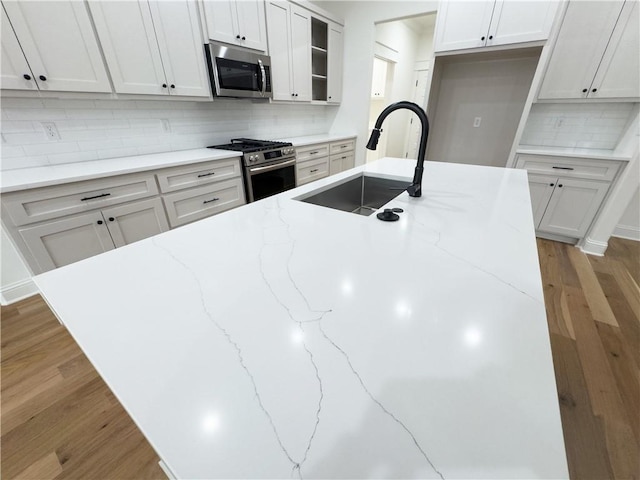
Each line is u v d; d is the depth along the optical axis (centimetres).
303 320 51
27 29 149
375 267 68
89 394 132
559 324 175
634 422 121
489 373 41
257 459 32
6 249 184
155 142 241
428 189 133
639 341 162
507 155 313
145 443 113
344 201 163
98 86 179
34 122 180
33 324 173
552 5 220
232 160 247
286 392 39
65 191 159
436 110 333
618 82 230
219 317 53
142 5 187
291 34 297
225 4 232
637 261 246
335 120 423
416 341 47
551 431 34
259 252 76
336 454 32
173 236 86
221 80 239
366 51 365
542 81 256
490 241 82
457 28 259
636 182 229
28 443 114
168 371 42
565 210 265
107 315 54
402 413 36
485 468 30
